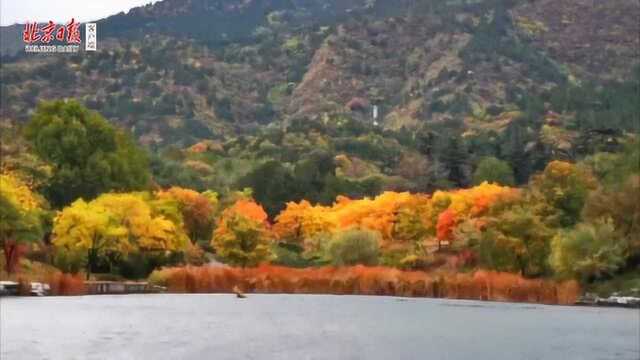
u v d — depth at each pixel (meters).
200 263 148.50
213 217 173.25
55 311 85.25
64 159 160.25
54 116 165.38
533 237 127.69
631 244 119.06
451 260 150.88
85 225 125.44
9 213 111.69
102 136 169.50
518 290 119.00
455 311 99.50
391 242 168.62
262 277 133.12
